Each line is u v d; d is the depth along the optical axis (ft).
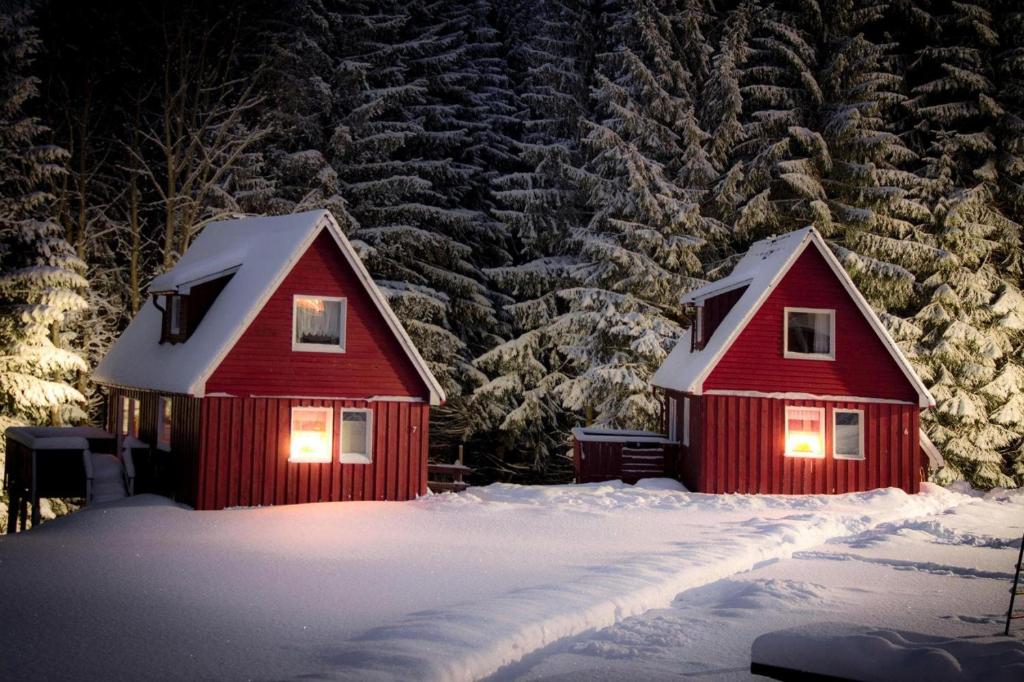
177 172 128.77
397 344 85.97
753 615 41.42
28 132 104.83
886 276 126.72
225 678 31.14
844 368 93.76
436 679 30.89
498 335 152.35
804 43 140.15
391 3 149.79
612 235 135.85
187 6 127.85
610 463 100.58
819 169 135.95
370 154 138.41
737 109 138.51
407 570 50.42
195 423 78.69
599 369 125.80
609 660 35.17
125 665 32.60
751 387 92.27
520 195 141.28
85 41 125.70
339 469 83.20
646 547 58.13
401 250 137.49
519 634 35.94
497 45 160.15
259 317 81.00
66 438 82.79
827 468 92.63
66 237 125.39
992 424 121.80
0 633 36.68
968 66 137.28
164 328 91.50
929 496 90.38
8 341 101.65
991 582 49.14
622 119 138.51
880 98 139.95
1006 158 132.26
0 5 104.68
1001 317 123.54
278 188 136.15
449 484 96.07
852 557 56.49
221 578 48.32
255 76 131.13
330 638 36.35
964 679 29.71
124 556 55.26
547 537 63.16
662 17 141.38
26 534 66.59
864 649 31.86
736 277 99.04
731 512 77.25
